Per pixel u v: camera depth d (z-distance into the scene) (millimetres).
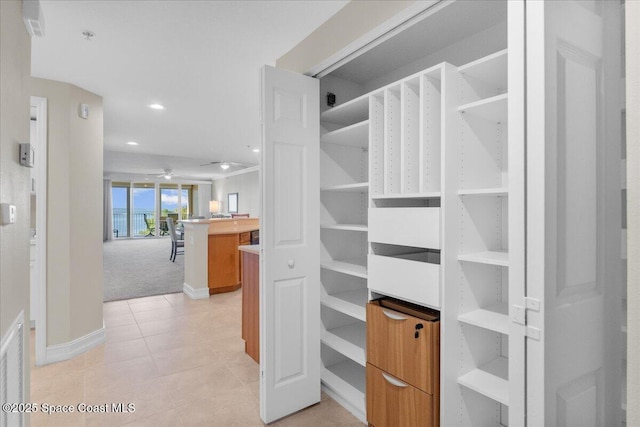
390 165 1837
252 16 2012
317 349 2182
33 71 2727
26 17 1537
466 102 1591
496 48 1880
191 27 2131
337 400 2209
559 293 851
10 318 1396
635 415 697
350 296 2449
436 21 1848
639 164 698
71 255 2893
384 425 1749
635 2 711
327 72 2184
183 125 4828
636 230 701
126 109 3969
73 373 2570
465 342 1590
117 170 10438
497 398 1393
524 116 872
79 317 2941
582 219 883
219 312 4062
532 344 851
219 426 1951
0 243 1261
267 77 1961
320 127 2412
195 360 2793
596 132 898
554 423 837
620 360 935
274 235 1989
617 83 914
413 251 2078
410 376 1609
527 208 867
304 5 1900
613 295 923
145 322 3703
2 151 1285
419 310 1680
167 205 13625
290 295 2055
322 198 2420
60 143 2867
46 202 2789
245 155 7883
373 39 1785
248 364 2723
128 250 9766
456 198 1543
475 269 1632
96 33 2188
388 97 1821
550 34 851
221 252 4926
